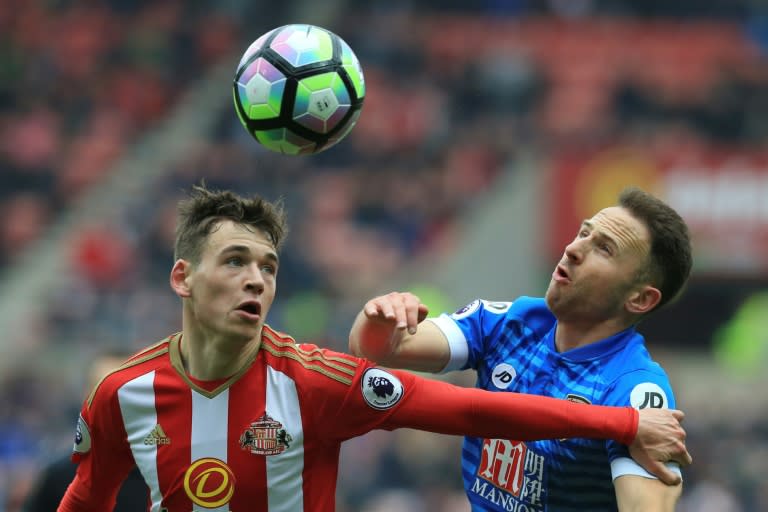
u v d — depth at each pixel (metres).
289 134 14.86
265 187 74.56
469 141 79.25
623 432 13.37
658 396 14.06
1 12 91.00
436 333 15.43
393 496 46.47
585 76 86.12
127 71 88.25
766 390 63.53
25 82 85.94
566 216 64.56
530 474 14.66
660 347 68.31
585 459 14.25
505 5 93.12
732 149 63.41
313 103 14.70
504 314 15.70
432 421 13.45
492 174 75.38
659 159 63.38
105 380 13.85
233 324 13.27
